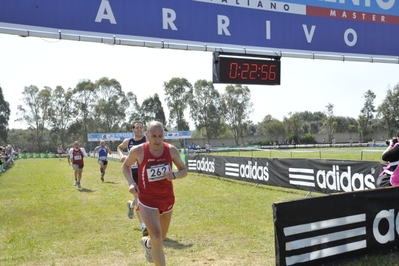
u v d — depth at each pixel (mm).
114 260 4586
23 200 10250
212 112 70375
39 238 5828
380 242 4406
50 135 74438
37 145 74500
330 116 80500
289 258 3773
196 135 79250
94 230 6301
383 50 9406
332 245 4059
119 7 6992
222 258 4539
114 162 33344
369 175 7598
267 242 5215
